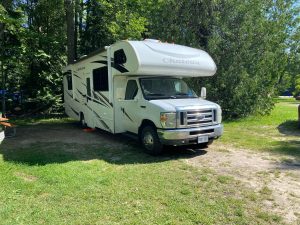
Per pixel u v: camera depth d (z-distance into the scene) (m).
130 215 4.36
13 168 6.45
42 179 5.78
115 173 6.22
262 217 4.34
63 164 6.81
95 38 19.83
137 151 8.23
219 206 4.68
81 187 5.39
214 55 14.20
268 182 5.78
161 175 6.13
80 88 12.10
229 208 4.62
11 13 14.22
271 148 8.65
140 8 17.39
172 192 5.22
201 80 14.40
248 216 4.38
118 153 8.02
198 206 4.67
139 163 7.03
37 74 18.11
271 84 16.42
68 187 5.38
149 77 8.55
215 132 7.76
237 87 14.38
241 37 14.36
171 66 8.29
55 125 13.52
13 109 17.58
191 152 8.14
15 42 15.75
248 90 14.76
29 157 7.38
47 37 16.67
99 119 10.34
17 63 16.52
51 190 5.25
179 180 5.83
